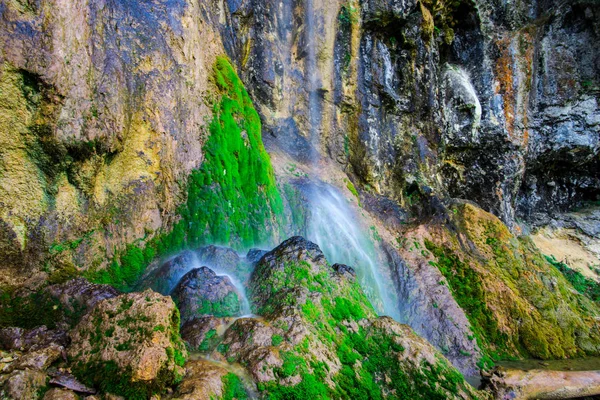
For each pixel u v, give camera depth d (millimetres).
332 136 10617
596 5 15484
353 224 9148
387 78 11273
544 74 16109
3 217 4496
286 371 4094
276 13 9938
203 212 6605
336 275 5879
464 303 8781
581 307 9508
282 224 8016
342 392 4402
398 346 5180
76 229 5109
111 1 5730
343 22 10695
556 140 16141
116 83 5512
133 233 5793
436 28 13555
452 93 13930
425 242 9812
